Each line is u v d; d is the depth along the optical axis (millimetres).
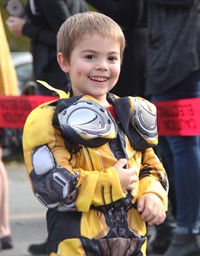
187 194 9289
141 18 10531
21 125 10266
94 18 5680
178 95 9297
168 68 9164
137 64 10477
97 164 5469
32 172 5465
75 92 5758
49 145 5449
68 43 5684
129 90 10492
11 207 14180
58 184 5348
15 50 30719
